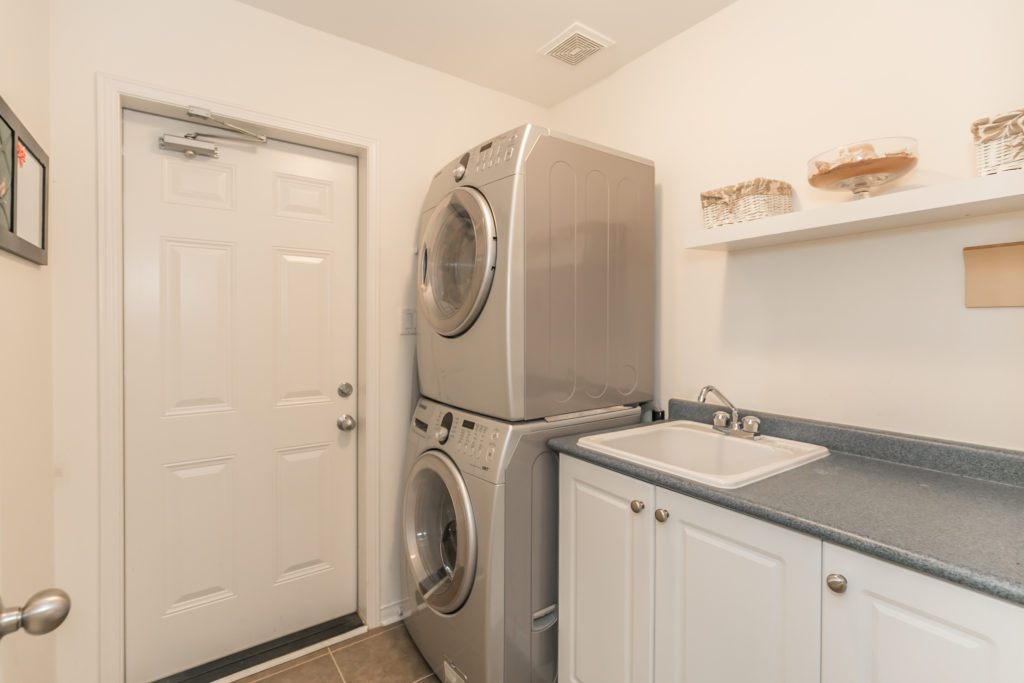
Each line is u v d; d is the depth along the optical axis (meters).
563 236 1.55
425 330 1.86
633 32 1.87
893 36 1.32
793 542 0.94
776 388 1.59
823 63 1.46
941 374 1.25
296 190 1.91
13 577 1.09
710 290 1.79
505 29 1.84
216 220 1.75
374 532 1.99
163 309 1.67
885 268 1.34
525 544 1.49
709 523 1.08
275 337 1.87
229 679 1.68
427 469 1.70
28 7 1.22
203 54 1.62
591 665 1.38
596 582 1.36
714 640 1.07
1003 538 0.82
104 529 1.48
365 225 1.97
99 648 1.48
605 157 1.68
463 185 1.65
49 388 1.36
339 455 2.03
